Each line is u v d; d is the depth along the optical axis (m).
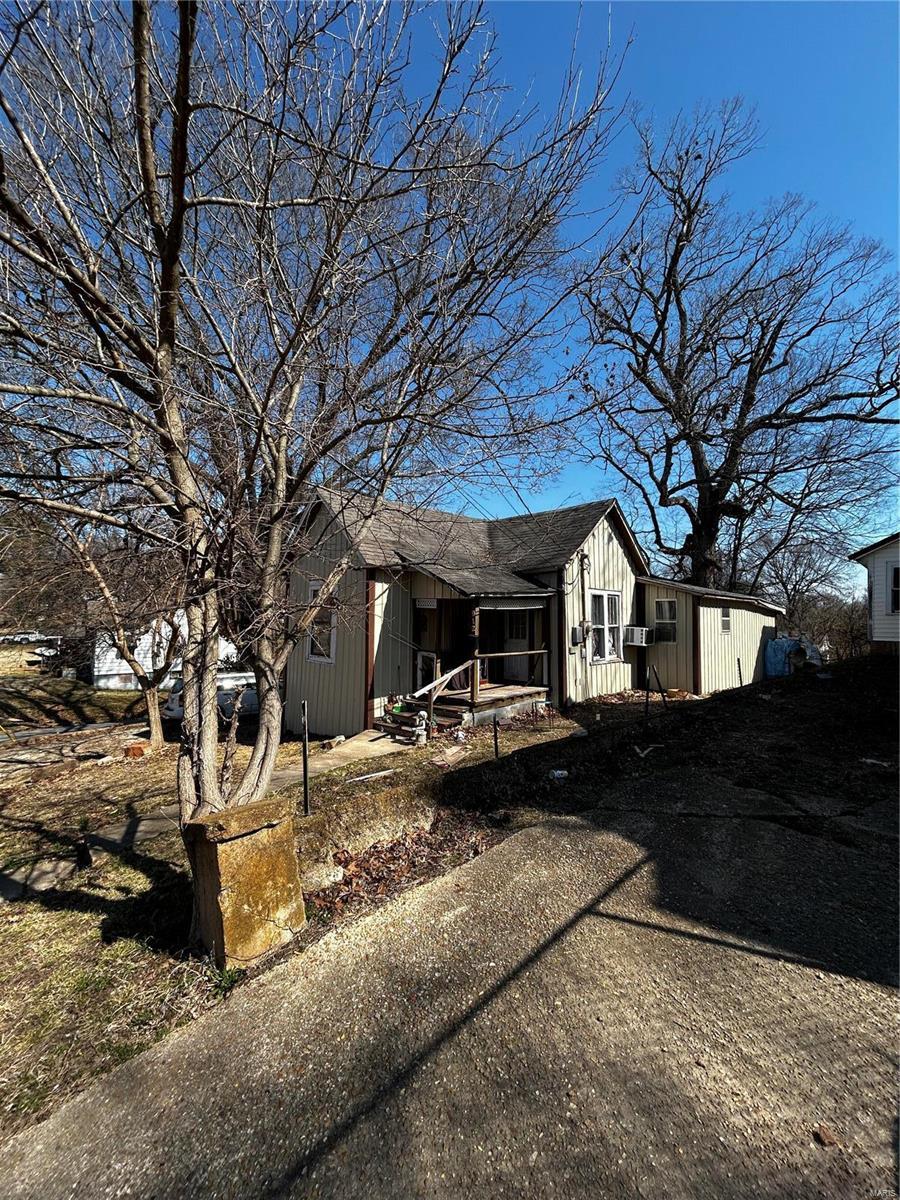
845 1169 1.73
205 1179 1.79
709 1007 2.51
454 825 4.80
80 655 9.48
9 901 3.91
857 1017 2.43
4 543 3.82
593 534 13.21
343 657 10.88
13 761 8.98
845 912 3.26
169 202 3.58
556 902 3.47
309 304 3.27
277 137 3.07
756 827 4.47
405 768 5.96
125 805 6.20
